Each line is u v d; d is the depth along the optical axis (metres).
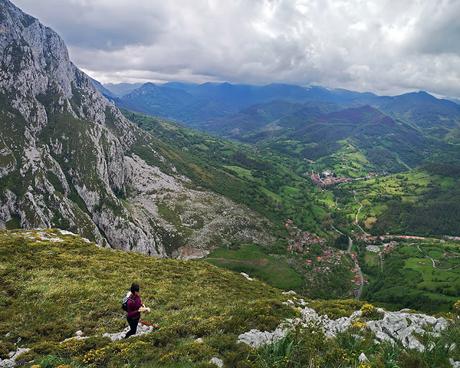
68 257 45.94
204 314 29.16
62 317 28.70
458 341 19.89
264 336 22.06
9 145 193.88
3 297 31.69
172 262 53.25
